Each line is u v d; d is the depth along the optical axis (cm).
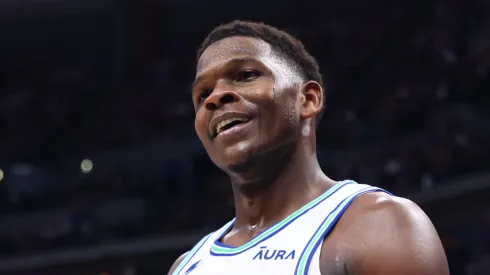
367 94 2822
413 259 421
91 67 3831
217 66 504
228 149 489
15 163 3198
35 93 3638
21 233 2752
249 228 507
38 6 3888
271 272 441
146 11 3600
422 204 1659
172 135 3039
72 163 3127
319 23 3500
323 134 2627
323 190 502
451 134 2280
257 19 3719
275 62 509
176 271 515
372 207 452
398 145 2441
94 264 1939
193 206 2559
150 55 3591
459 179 1986
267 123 490
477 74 2506
